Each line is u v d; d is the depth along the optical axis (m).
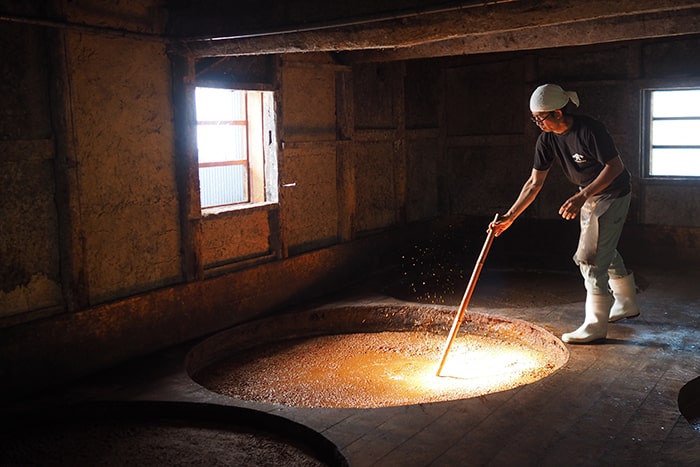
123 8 4.87
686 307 5.63
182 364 4.81
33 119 4.38
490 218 8.60
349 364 5.25
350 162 7.25
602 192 4.63
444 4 3.87
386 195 7.98
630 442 3.34
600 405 3.78
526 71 8.15
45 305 4.50
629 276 5.19
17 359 4.26
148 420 4.08
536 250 8.36
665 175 7.58
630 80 7.53
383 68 7.77
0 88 4.17
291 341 5.93
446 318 5.96
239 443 3.72
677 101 7.45
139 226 5.11
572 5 3.63
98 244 4.81
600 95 7.77
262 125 6.33
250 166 6.38
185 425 4.00
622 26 5.15
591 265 4.75
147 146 5.15
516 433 3.47
